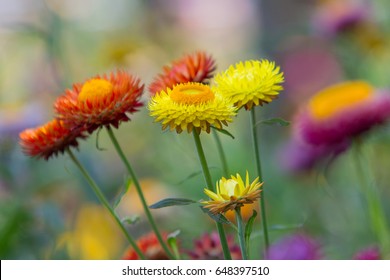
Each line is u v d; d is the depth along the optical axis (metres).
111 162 2.01
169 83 0.77
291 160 1.48
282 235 1.13
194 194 1.49
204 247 0.79
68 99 0.75
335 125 1.03
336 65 2.08
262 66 0.73
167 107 0.69
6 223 1.17
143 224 1.34
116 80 0.76
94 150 1.66
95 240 1.29
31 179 1.39
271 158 1.75
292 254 0.84
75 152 1.43
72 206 1.47
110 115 0.74
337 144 1.04
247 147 1.93
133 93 0.75
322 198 1.44
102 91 0.74
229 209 0.66
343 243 1.25
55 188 1.47
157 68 1.95
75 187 1.50
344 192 1.41
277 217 1.42
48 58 1.59
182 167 1.63
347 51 1.70
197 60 0.79
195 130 0.70
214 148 1.54
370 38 1.66
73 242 1.22
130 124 1.99
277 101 2.10
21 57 2.04
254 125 0.74
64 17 1.92
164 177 1.69
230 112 0.70
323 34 1.72
